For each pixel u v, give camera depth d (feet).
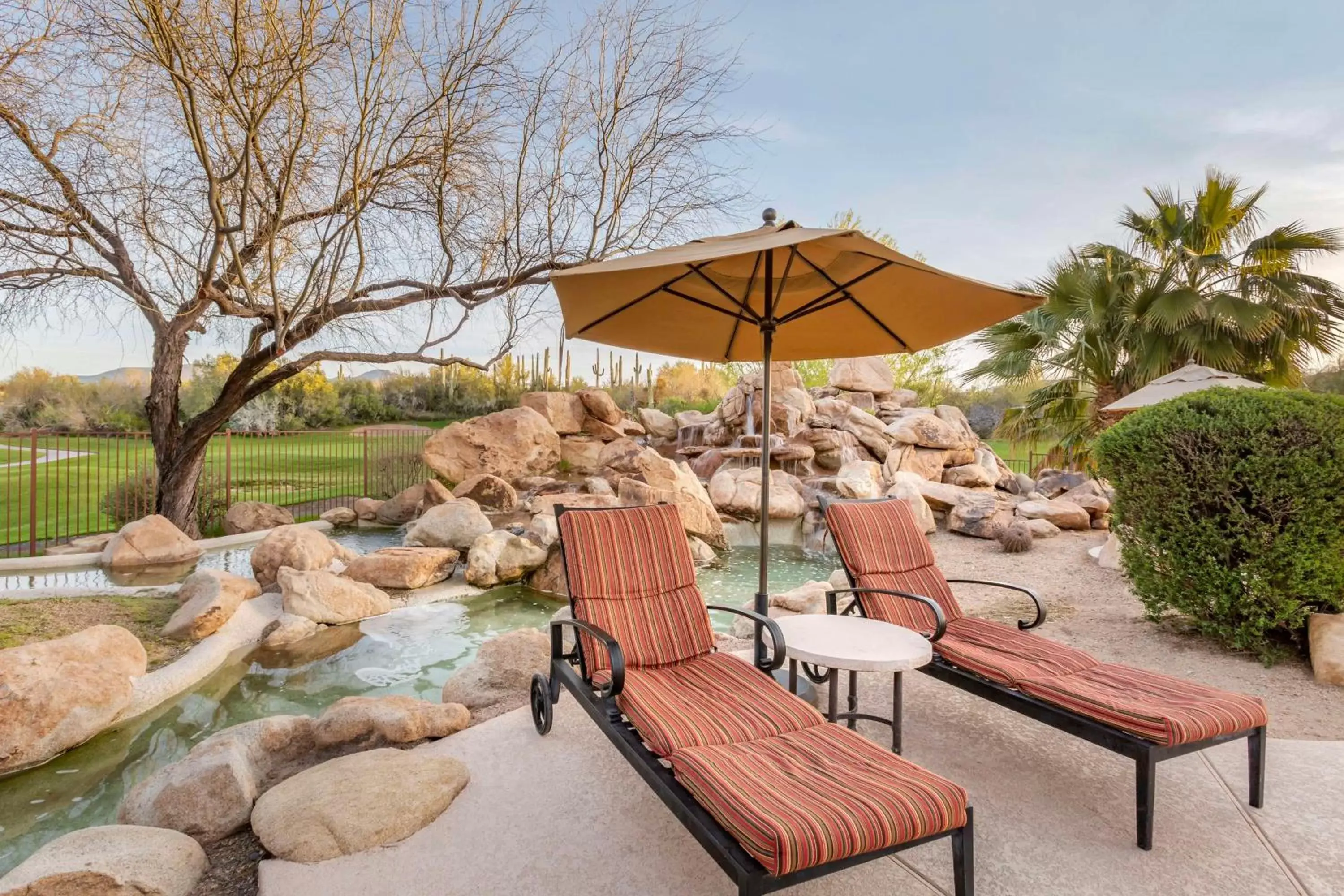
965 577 25.84
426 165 28.63
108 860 7.71
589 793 9.66
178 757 12.88
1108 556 27.17
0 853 9.82
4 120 21.77
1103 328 40.22
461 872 7.96
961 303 12.18
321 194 28.60
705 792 6.77
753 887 5.88
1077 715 9.15
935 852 8.35
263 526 36.81
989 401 75.77
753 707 8.95
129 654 14.97
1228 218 41.27
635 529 11.97
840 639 10.52
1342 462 14.10
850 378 59.16
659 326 14.80
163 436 34.76
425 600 23.91
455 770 9.91
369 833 8.45
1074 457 44.57
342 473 52.75
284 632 19.17
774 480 40.09
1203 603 15.98
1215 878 7.80
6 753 11.93
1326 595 14.53
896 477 40.70
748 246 8.91
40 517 41.52
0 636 16.96
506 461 47.96
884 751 7.64
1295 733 11.83
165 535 30.25
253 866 8.46
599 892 7.59
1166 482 16.01
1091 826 8.84
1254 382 25.31
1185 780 10.02
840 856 5.95
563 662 11.27
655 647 10.97
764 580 12.68
